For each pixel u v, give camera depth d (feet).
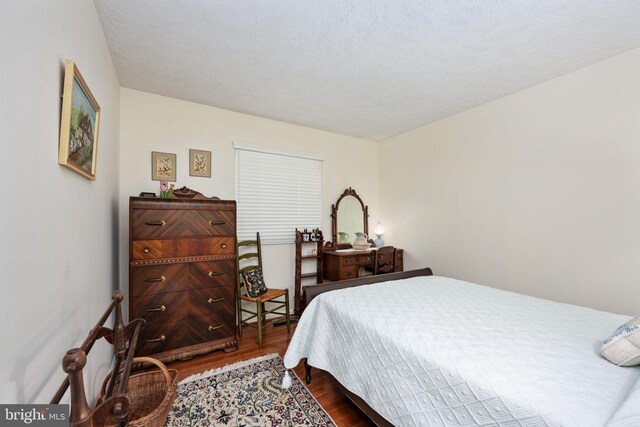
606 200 7.11
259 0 5.18
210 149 10.13
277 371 7.21
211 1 5.19
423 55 7.02
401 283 7.77
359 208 14.01
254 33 6.15
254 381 6.73
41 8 2.89
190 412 5.62
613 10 5.44
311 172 12.60
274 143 11.56
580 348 3.90
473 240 10.25
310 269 12.50
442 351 3.95
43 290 2.92
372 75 8.00
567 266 7.82
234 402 5.94
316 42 6.48
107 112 6.51
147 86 8.64
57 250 3.32
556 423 2.63
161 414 3.83
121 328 3.73
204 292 8.16
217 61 7.27
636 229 6.65
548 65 7.45
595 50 6.76
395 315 5.26
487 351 3.85
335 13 5.54
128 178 8.66
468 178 10.43
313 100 9.69
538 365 3.46
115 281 7.61
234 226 8.77
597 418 2.56
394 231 13.78
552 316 5.16
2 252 2.18
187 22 5.77
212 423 5.32
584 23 5.82
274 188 11.60
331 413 5.63
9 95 2.29
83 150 4.18
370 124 12.13
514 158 9.02
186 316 7.88
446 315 5.23
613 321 4.90
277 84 8.52
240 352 8.36
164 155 9.27
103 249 6.05
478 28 6.01
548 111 8.22
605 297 7.13
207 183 10.05
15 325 2.37
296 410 5.70
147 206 7.47
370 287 7.32
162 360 7.47
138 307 7.29
